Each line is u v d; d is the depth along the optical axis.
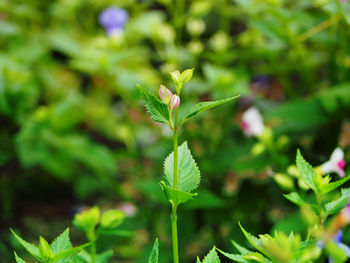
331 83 0.89
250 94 0.96
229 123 1.03
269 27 0.85
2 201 1.15
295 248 0.41
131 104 1.04
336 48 0.89
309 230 0.43
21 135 1.03
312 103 0.79
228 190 1.13
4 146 1.13
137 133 1.15
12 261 0.84
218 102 0.41
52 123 1.08
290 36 0.85
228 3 1.19
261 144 0.74
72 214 1.21
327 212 0.43
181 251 0.87
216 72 0.93
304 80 0.97
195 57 1.08
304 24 0.85
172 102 0.42
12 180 1.19
